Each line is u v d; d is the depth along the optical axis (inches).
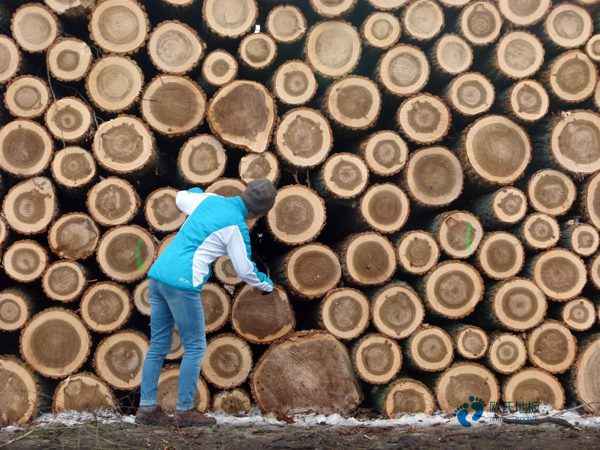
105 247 429.7
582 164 458.9
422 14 462.0
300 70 450.0
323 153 443.5
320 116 445.4
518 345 444.1
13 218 424.2
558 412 436.8
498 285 448.8
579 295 460.8
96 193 429.7
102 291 428.8
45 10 437.1
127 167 431.8
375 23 458.3
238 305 439.8
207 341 437.1
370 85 450.0
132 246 432.5
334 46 456.4
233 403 434.3
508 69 462.0
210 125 441.1
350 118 449.1
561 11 470.9
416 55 455.2
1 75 436.1
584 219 464.1
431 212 471.8
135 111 452.8
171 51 445.4
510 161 451.2
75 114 430.9
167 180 481.7
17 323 423.2
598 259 454.3
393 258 441.4
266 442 360.2
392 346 437.1
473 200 484.1
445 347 438.9
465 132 453.4
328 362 432.1
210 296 438.0
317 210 439.8
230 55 445.7
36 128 429.4
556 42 470.9
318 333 434.9
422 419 423.5
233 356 436.1
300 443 360.8
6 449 346.0
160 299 375.6
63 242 427.5
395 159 446.6
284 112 462.0
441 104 453.4
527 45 463.8
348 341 448.5
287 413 425.4
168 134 442.3
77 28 467.5
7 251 420.5
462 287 442.9
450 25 483.5
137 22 443.5
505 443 362.3
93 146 430.3
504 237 446.6
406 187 450.6
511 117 460.4
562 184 456.8
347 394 431.5
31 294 442.9
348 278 440.8
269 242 491.2
